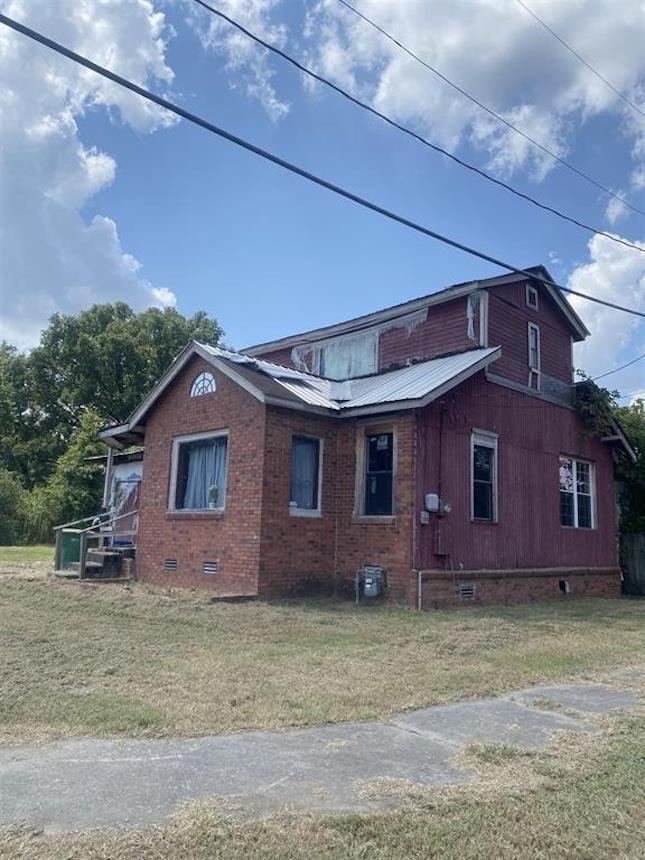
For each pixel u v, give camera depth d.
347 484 13.47
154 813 3.65
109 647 7.79
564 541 16.39
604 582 17.58
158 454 15.05
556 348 17.53
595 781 4.30
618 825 3.72
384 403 12.57
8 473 38.16
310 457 13.49
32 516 33.47
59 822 3.52
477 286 15.46
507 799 3.98
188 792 3.94
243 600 11.66
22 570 15.91
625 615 12.45
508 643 8.98
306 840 3.41
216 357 13.65
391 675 6.94
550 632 10.02
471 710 5.90
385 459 13.23
